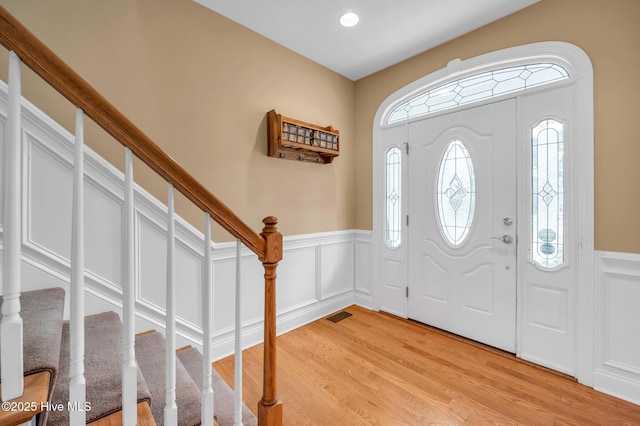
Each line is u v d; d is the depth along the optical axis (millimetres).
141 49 1803
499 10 2107
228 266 2174
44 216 1447
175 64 1939
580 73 1850
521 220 2158
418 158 2773
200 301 2002
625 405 1648
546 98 2037
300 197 2717
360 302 3252
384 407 1639
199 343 1984
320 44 2551
